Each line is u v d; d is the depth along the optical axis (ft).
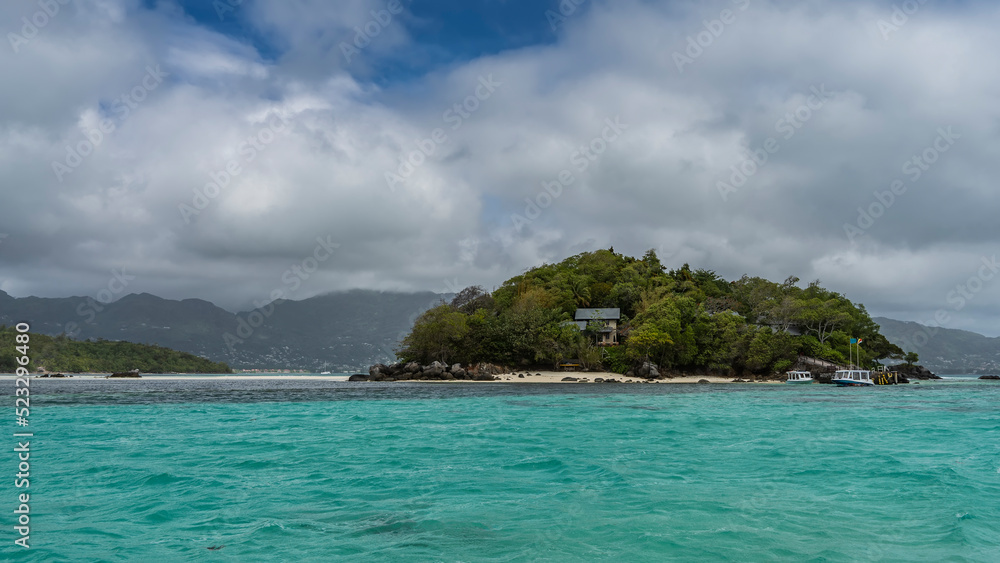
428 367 348.79
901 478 57.47
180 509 46.29
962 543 36.73
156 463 67.10
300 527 41.09
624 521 42.04
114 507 47.03
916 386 316.19
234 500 49.26
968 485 53.93
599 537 38.27
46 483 56.08
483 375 341.82
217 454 73.87
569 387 273.33
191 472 61.52
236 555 35.09
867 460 68.64
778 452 75.15
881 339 428.15
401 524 41.65
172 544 37.32
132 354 628.28
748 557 34.22
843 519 42.47
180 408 151.02
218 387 272.92
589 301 449.48
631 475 59.47
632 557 34.24
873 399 192.13
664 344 352.08
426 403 167.32
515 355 368.07
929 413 136.77
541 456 71.77
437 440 87.25
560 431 98.84
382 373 359.46
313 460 69.10
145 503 48.34
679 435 93.25
